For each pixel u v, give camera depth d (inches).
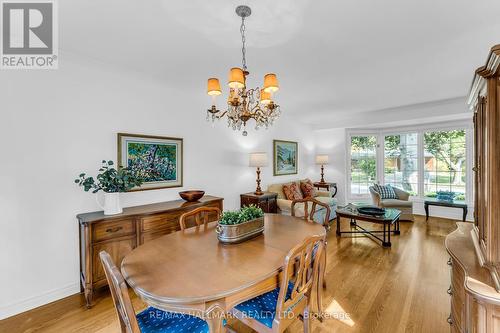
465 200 186.7
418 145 208.7
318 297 73.2
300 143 229.3
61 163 89.4
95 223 83.6
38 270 84.3
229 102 76.2
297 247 48.9
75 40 80.0
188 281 46.1
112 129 103.2
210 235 73.2
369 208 156.0
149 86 116.3
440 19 68.9
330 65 101.4
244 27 72.2
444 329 69.9
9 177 78.7
